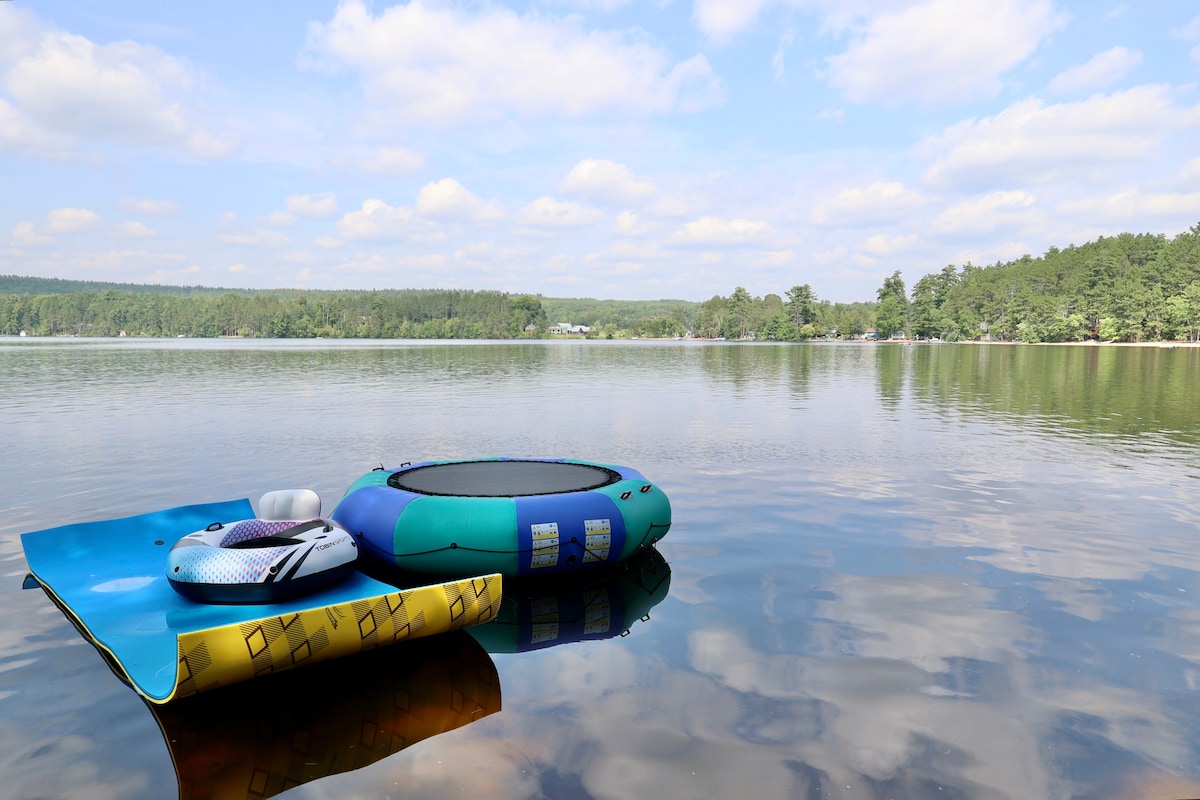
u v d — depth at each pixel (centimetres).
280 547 435
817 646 393
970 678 355
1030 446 1065
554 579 518
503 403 1627
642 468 887
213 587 418
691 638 405
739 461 934
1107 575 507
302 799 260
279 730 309
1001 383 2428
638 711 324
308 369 2941
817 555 556
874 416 1441
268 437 1090
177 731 308
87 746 296
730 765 281
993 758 288
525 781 270
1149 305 9506
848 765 282
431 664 377
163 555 513
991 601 458
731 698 335
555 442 1073
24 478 795
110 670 362
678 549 575
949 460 948
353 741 300
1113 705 330
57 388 1941
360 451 973
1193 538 597
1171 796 264
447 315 16500
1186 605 451
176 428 1181
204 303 16850
